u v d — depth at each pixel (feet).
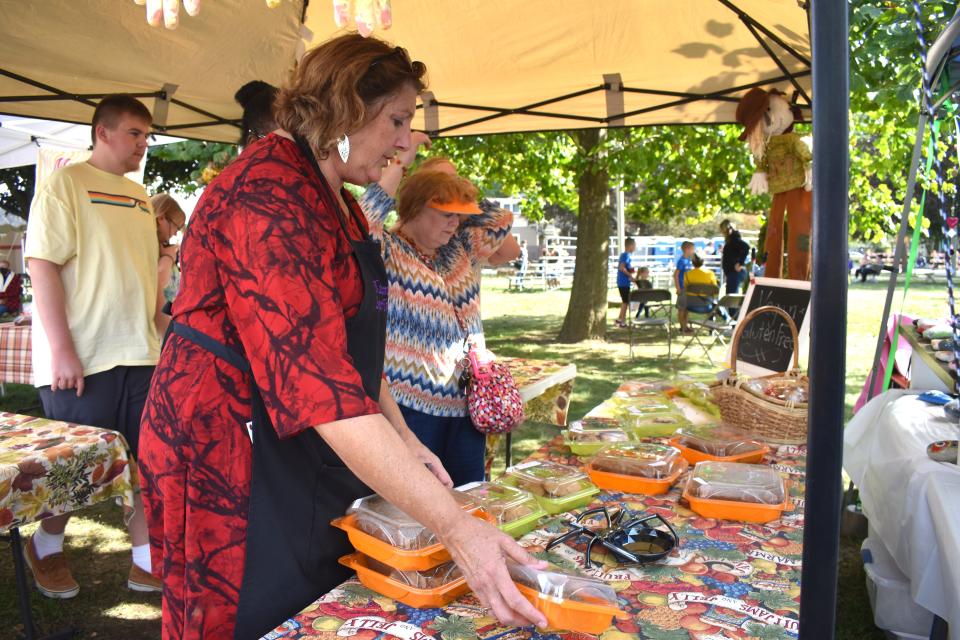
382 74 3.73
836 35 2.28
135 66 11.31
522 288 67.05
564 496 4.82
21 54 10.19
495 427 7.60
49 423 7.43
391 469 3.18
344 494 4.13
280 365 3.33
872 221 21.58
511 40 11.91
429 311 7.38
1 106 12.20
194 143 32.58
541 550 4.12
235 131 15.66
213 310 3.84
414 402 7.40
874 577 6.68
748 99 11.22
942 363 7.75
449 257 8.11
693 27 11.03
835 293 2.40
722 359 27.17
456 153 30.42
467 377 7.67
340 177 4.10
